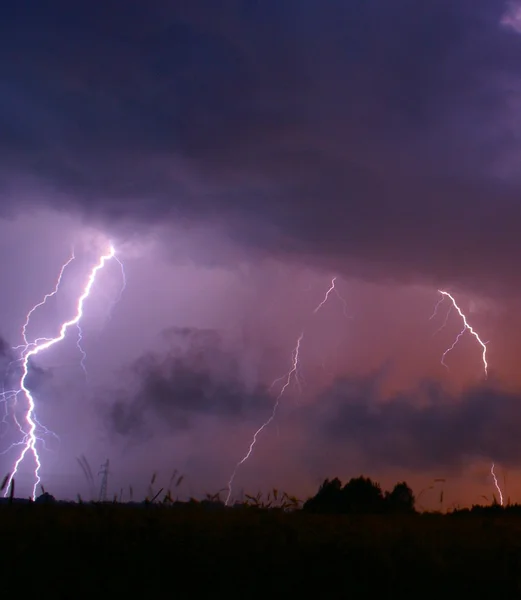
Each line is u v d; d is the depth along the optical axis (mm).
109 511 3434
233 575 3051
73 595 2844
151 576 2969
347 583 3109
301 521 3680
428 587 3168
